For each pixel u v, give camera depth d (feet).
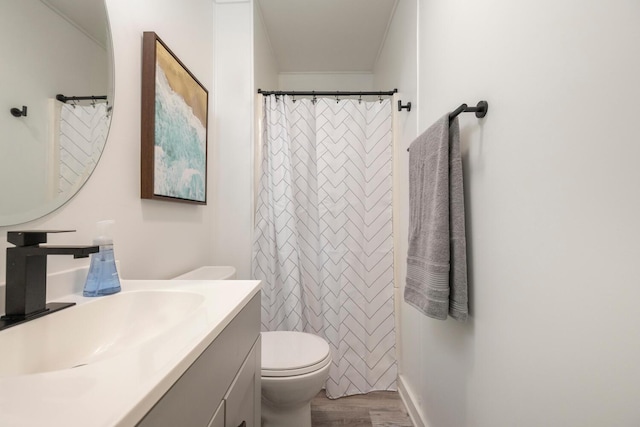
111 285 2.55
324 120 6.14
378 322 6.01
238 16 5.95
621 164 1.53
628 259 1.50
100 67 2.87
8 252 1.90
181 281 3.02
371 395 5.81
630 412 1.49
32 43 2.20
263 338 4.65
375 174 6.14
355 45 8.04
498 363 2.64
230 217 5.87
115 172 3.13
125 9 3.27
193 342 1.54
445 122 3.21
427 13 4.50
